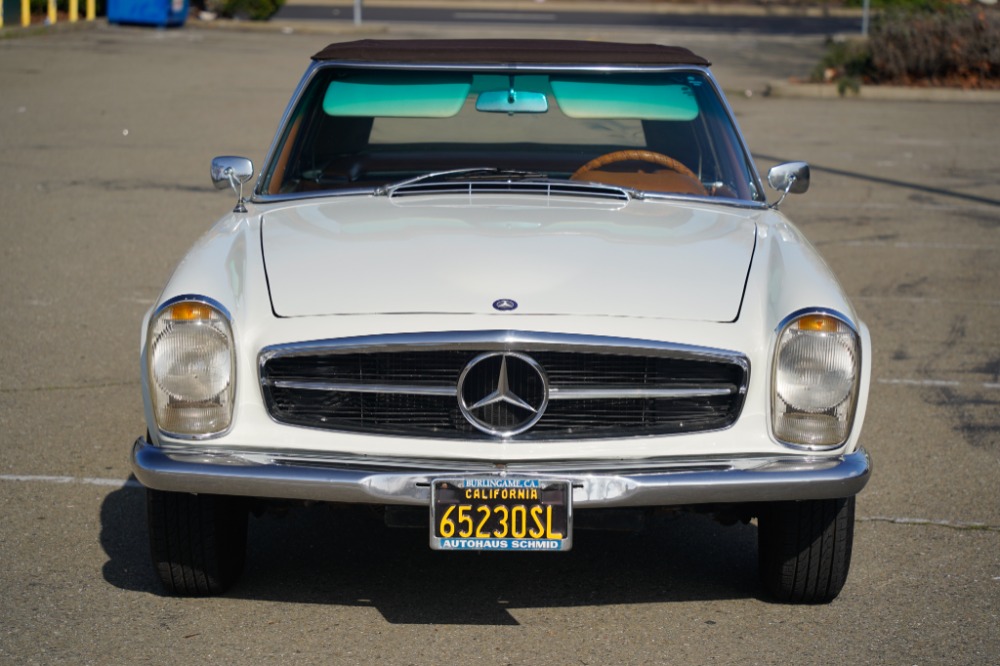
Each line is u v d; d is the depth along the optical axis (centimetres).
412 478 358
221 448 369
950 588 427
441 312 367
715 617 404
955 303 831
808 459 367
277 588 423
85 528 470
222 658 371
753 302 380
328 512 496
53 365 672
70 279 841
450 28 2838
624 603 415
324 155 493
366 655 374
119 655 371
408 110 495
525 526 357
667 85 503
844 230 1047
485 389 365
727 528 487
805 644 385
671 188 487
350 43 531
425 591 423
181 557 397
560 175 495
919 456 564
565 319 365
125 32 2538
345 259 398
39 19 2606
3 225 989
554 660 373
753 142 1516
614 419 370
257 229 432
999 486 528
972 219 1102
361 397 369
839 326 366
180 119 1539
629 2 3597
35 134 1410
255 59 2178
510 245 405
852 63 2105
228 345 366
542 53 507
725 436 369
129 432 577
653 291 380
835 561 396
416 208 448
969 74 2066
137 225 999
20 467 531
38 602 406
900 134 1609
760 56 2450
